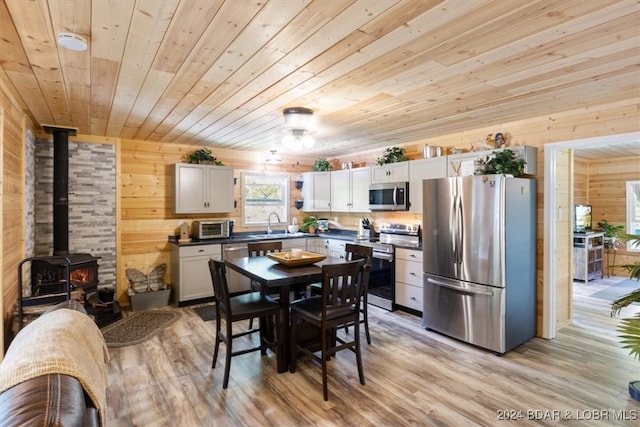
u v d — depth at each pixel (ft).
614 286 19.42
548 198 11.34
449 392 8.18
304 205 20.39
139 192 15.55
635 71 7.41
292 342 9.11
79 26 5.53
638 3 4.86
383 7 4.97
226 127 12.84
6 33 5.74
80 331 4.52
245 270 9.40
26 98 9.30
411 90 8.59
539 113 10.94
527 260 11.16
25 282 11.27
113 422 7.00
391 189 15.02
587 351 10.51
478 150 12.45
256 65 7.06
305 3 4.88
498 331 10.26
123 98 9.32
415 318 13.50
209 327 12.45
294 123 10.67
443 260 11.73
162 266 15.67
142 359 9.86
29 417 2.48
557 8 5.00
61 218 12.71
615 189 22.33
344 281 8.43
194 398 7.89
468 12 5.11
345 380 8.74
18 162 10.07
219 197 16.65
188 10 5.07
